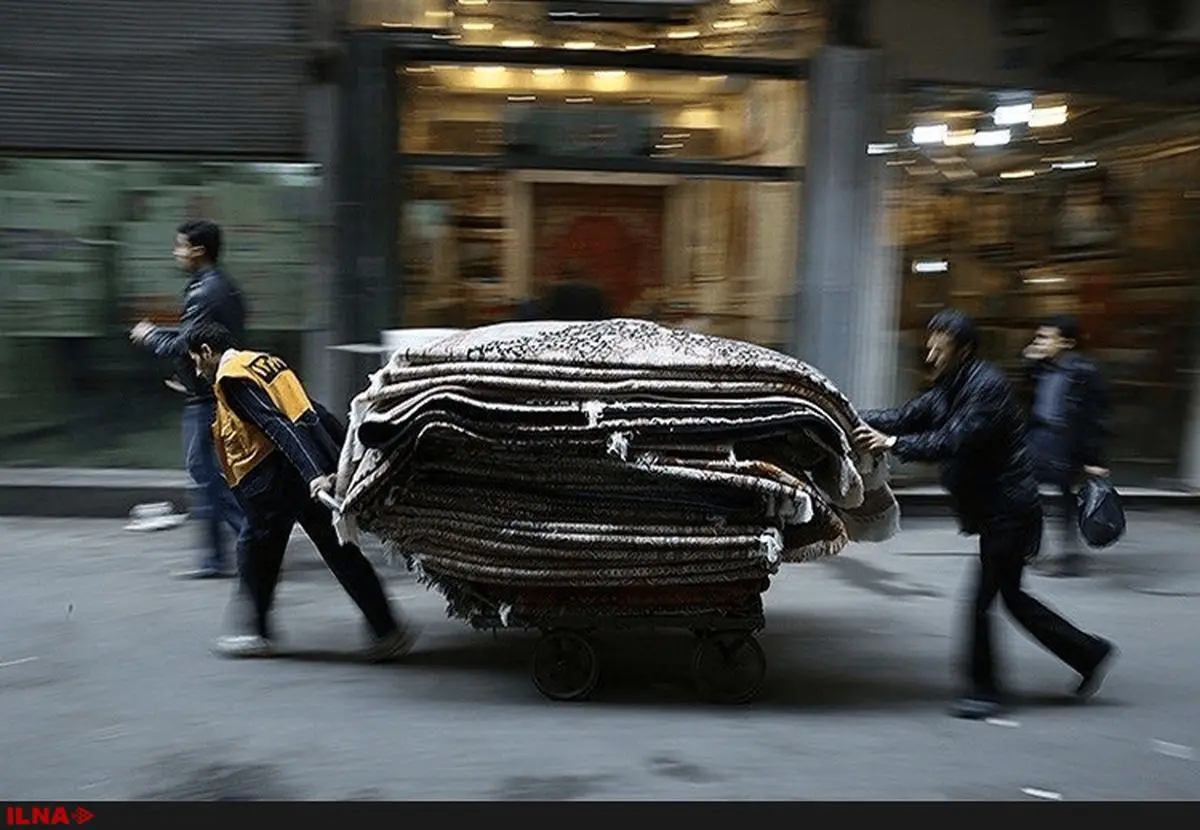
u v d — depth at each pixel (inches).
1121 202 332.8
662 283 318.7
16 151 295.6
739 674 180.5
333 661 197.3
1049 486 270.1
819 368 315.3
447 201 308.0
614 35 303.6
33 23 292.0
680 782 149.0
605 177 313.1
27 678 184.5
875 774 153.7
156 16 294.2
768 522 168.7
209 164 300.8
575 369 163.8
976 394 170.4
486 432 161.0
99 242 303.1
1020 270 329.1
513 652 205.0
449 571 172.7
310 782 147.5
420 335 273.3
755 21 307.0
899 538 300.7
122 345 307.3
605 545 166.2
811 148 311.7
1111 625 229.5
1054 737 169.8
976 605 178.1
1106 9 310.7
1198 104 327.0
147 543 271.6
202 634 208.5
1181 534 309.4
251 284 305.0
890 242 316.8
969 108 316.5
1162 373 343.6
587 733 165.8
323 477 178.7
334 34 293.1
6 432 306.5
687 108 312.5
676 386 163.6
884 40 307.7
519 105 307.1
